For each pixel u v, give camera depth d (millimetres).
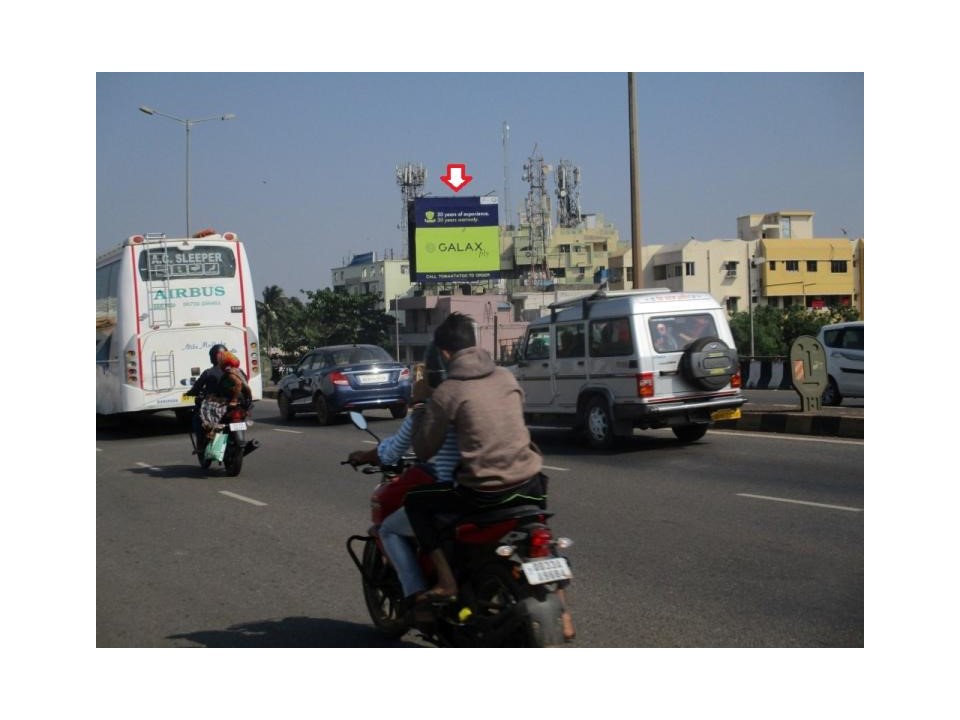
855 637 5453
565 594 6418
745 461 12102
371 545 5660
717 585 6555
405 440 5020
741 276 78500
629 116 20703
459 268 53406
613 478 11250
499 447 4629
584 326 13953
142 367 18297
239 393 13000
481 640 4711
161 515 10203
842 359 18562
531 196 78125
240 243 19188
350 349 20516
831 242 79688
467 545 4781
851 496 9539
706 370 13008
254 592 6867
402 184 76625
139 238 18422
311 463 14078
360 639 5703
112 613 6371
